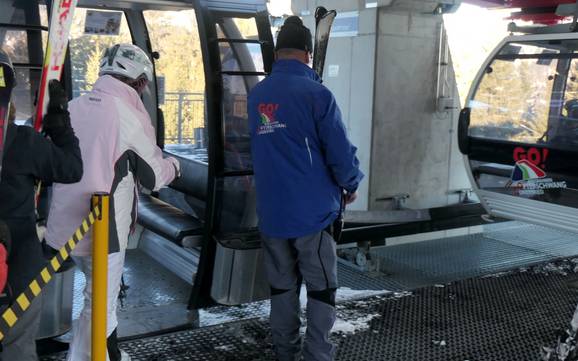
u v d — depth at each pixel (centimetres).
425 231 484
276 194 265
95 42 461
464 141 479
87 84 460
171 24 462
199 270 355
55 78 218
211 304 367
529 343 335
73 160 212
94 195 210
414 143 492
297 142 260
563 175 426
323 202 265
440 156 512
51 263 180
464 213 499
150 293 393
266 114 265
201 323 346
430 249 523
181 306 371
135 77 270
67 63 300
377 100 462
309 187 262
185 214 405
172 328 336
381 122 468
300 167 261
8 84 181
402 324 354
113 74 266
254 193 355
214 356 304
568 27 426
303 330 340
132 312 358
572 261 493
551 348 298
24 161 197
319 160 263
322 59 333
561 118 426
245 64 345
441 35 489
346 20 476
